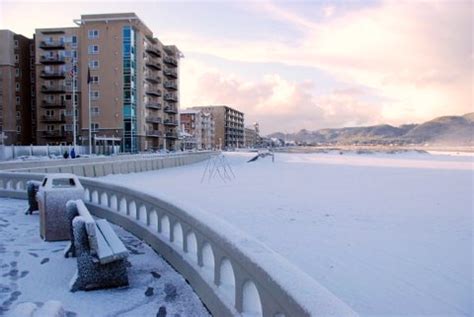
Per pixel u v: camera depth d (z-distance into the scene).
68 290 4.71
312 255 8.05
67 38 72.94
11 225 8.46
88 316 4.03
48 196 7.04
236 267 3.33
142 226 7.03
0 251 6.40
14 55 74.75
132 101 69.06
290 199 16.77
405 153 98.12
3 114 72.50
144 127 73.56
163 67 85.25
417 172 34.91
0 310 4.12
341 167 43.22
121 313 4.09
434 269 7.23
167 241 5.85
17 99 74.94
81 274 4.68
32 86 77.94
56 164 24.02
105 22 68.69
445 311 5.45
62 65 73.19
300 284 2.35
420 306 5.62
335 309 2.01
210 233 3.96
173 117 91.44
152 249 6.42
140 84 71.06
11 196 12.59
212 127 152.88
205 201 16.14
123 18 68.25
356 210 13.77
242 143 189.75
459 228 10.80
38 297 4.50
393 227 10.84
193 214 4.70
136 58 70.69
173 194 18.70
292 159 66.12
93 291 4.68
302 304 2.10
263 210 13.73
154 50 78.12
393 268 7.26
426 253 8.28
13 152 43.78
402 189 21.06
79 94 72.00
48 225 7.03
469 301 5.82
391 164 49.25
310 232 10.16
